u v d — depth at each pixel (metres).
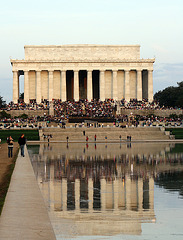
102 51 175.62
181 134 115.56
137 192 29.12
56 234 17.97
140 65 170.75
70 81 183.88
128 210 23.09
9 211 19.78
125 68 170.25
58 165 47.12
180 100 167.88
